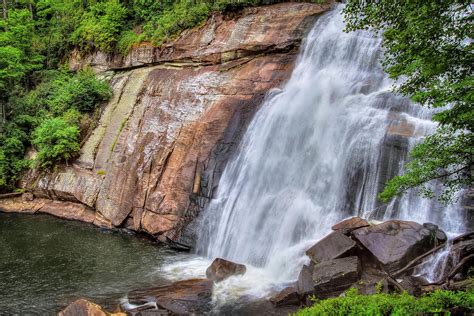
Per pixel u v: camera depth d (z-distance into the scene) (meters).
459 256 9.31
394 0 6.83
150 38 25.03
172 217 17.69
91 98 25.75
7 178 25.45
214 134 18.77
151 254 16.17
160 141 20.39
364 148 13.61
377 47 16.64
